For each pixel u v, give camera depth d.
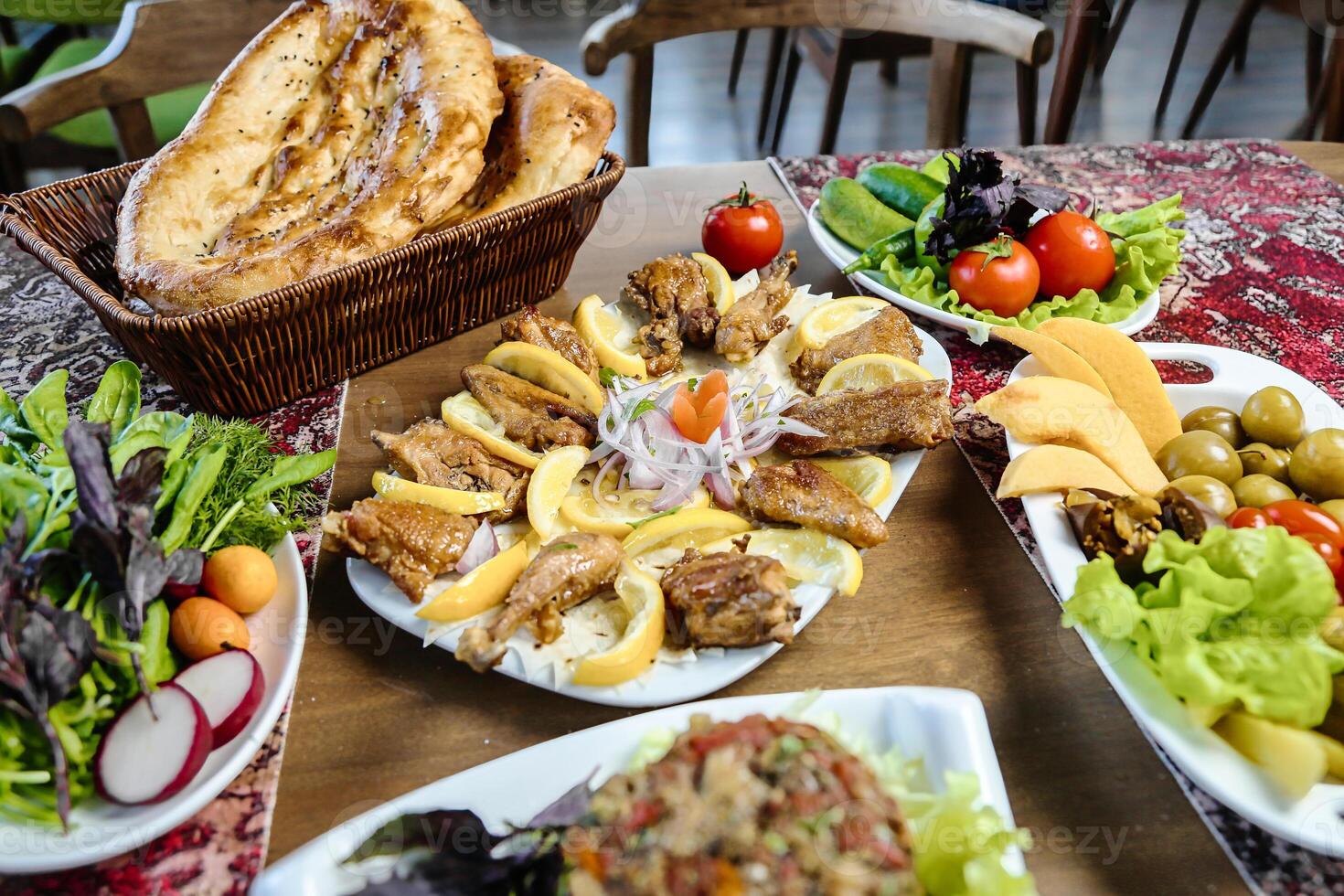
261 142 1.43
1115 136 3.77
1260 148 2.02
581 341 1.33
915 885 0.67
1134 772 0.87
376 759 0.87
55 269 1.18
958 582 1.05
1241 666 0.80
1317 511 0.97
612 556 0.95
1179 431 1.17
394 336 1.35
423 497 1.04
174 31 1.93
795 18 2.17
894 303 1.49
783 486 1.05
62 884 0.77
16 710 0.74
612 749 0.80
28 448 1.01
